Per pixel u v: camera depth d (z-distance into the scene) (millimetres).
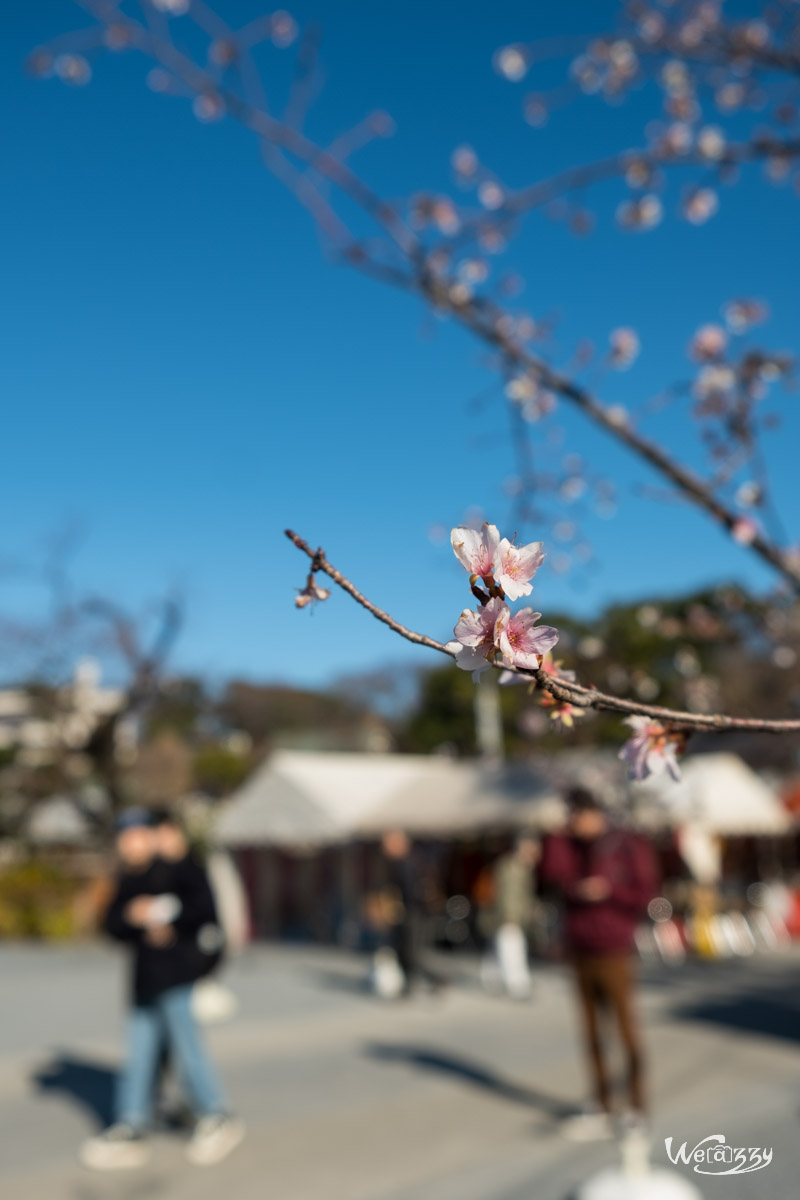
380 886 21797
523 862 13430
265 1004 12523
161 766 23344
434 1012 11820
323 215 5723
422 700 35281
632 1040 6418
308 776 21188
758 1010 11484
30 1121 7117
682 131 7098
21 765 25609
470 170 7641
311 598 1312
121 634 23781
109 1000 13273
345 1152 6297
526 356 5145
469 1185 5633
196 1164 6078
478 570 1340
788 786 20875
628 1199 4488
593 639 14781
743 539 4410
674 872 19500
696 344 5668
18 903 23391
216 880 21344
